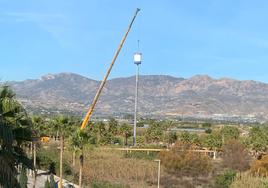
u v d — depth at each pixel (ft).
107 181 220.84
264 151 359.46
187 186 233.76
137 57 390.63
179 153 278.05
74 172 223.71
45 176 201.36
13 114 53.16
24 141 55.11
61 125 178.40
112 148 322.55
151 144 408.67
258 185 215.92
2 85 54.49
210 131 524.11
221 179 236.84
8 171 49.88
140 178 242.17
